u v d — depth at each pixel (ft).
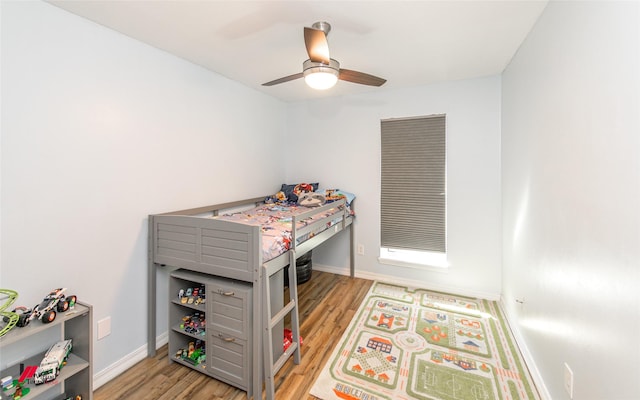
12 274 4.62
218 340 5.81
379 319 8.23
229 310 5.64
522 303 6.81
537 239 5.82
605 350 3.47
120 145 6.11
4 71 4.48
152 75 6.75
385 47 7.07
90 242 5.63
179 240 6.24
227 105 9.14
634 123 2.91
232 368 5.69
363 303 9.28
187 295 6.61
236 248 5.53
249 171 10.28
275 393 5.49
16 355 4.73
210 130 8.47
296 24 5.90
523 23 5.92
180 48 6.93
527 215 6.45
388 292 10.16
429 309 8.85
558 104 4.82
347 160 11.59
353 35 6.44
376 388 5.58
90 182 5.61
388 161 10.90
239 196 9.78
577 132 4.17
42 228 4.95
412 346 6.93
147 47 6.64
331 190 11.22
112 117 5.95
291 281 6.36
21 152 4.68
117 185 6.07
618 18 3.17
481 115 9.41
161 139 6.99
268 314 5.37
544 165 5.45
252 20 5.74
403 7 5.33
